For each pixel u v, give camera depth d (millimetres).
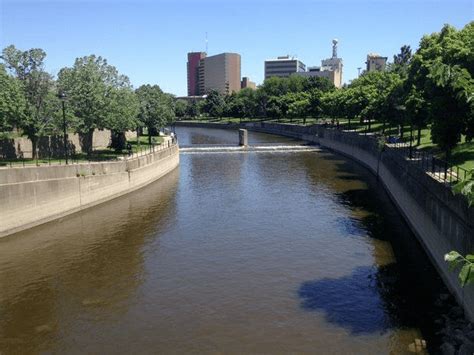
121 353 20922
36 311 25156
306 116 148500
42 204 40781
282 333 22203
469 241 22188
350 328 22562
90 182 47000
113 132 67688
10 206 37625
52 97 51625
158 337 22156
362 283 27609
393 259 31375
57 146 58250
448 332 21391
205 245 35031
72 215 44125
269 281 28172
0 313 24984
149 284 28141
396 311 24094
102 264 31609
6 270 30719
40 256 33250
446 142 34156
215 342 21562
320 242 35188
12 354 21094
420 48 51562
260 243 35219
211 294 26562
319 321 23266
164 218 42969
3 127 46250
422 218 33406
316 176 64938
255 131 158250
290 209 45625
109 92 60594
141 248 34688
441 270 27703
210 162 80875
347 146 86812
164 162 67562
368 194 52531
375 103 74312
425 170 33938
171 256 32906
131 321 23766
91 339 22188
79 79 56062
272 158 85500
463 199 23109
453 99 31812
